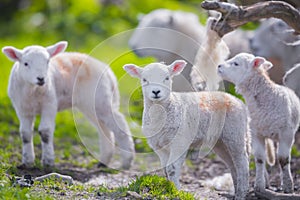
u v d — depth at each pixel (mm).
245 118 8844
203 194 9484
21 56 9867
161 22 14500
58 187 8266
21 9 29250
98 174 10570
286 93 9289
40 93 10039
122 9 25625
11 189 7473
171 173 8188
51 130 10203
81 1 25500
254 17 9000
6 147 11586
